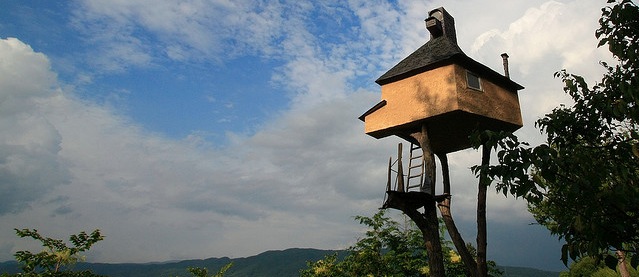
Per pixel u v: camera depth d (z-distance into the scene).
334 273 21.12
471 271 15.73
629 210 3.94
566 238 4.29
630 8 4.86
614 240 3.83
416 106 16.16
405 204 15.27
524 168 3.89
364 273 20.16
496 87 17.25
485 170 4.08
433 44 18.17
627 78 4.82
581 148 4.85
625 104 4.49
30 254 10.22
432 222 15.55
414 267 19.59
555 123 5.38
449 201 17.80
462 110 15.16
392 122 16.56
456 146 18.47
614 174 4.21
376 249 20.75
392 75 17.05
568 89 5.51
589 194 3.98
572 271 25.22
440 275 14.89
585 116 5.28
